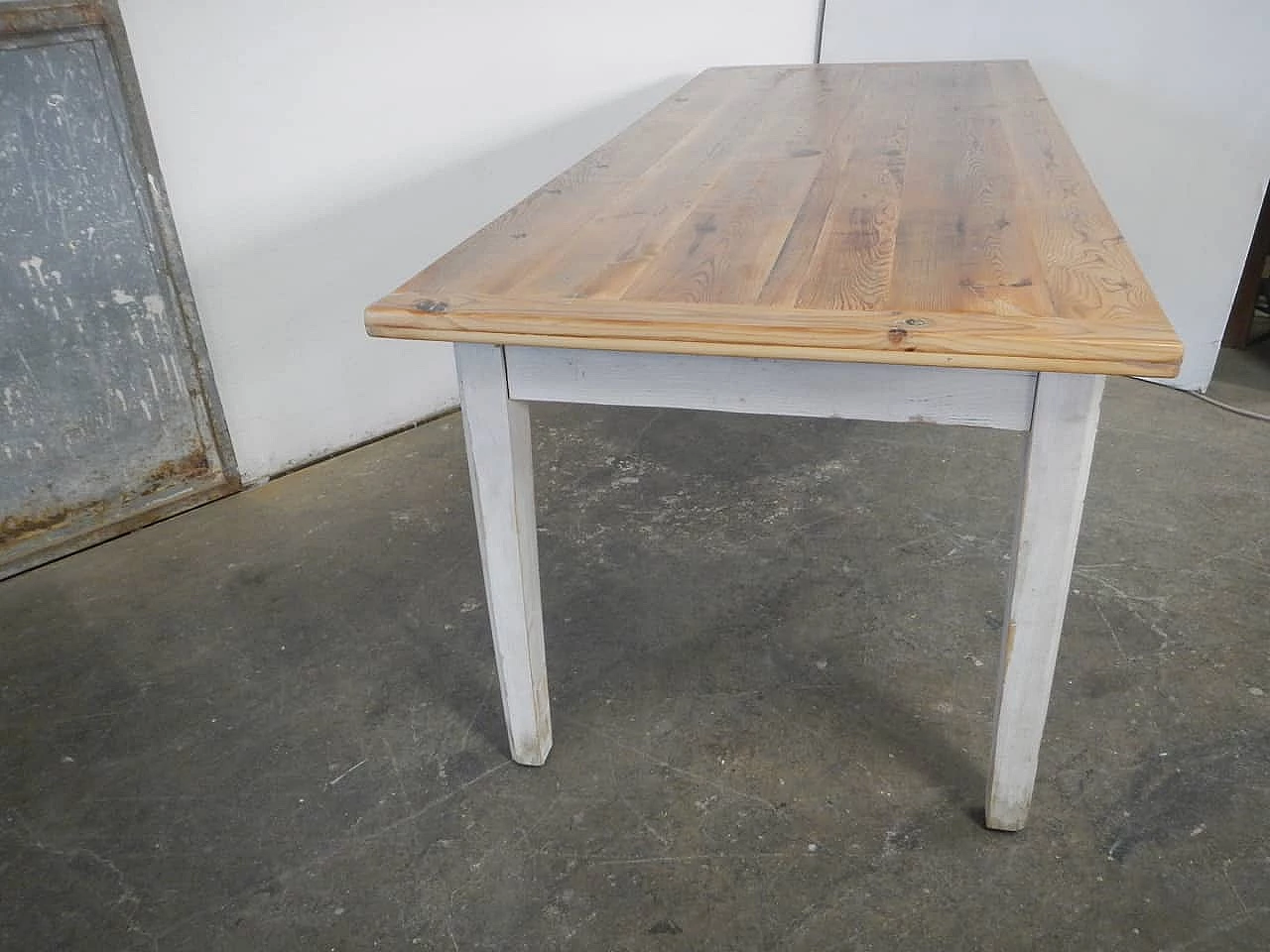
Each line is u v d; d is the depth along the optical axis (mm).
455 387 2992
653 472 2566
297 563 2279
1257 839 1505
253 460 2613
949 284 1234
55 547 2318
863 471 2537
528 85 2812
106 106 2104
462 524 2408
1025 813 1512
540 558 2236
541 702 1653
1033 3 2904
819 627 1994
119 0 2059
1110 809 1564
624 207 1645
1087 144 2928
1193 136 2725
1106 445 2625
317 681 1916
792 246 1409
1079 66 2881
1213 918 1387
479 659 1958
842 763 1675
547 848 1542
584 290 1285
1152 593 2045
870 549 2227
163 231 2256
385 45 2482
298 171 2441
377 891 1484
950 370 1194
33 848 1580
